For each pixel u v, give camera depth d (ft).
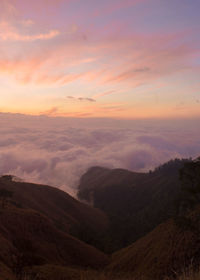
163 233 77.10
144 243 83.30
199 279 16.43
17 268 58.70
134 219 292.81
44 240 104.06
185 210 111.45
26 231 104.06
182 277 17.61
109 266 87.86
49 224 117.39
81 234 156.66
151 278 56.29
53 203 290.35
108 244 152.76
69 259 98.02
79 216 287.07
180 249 62.13
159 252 67.41
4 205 132.77
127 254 86.63
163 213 216.74
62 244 106.42
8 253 71.41
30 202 253.24
